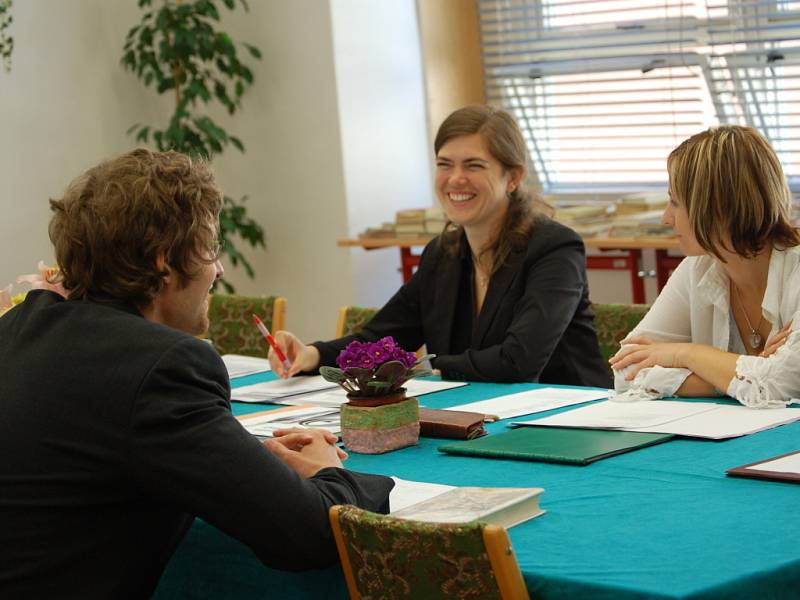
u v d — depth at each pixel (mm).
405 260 5293
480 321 3115
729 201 2367
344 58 5488
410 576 1444
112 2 5828
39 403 1618
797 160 4973
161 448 1562
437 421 2273
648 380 2441
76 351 1631
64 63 5617
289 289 5891
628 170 5445
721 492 1697
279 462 1617
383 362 2203
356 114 5551
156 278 1692
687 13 5027
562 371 3121
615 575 1376
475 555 1368
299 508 1577
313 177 5652
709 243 2420
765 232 2389
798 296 2402
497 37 5656
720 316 2578
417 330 3367
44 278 2703
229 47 5492
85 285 1713
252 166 5875
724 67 4926
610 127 5402
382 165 5688
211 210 1736
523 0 5535
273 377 3154
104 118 5793
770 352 2371
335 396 2768
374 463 2096
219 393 1644
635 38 5199
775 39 4730
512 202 3162
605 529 1568
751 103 4965
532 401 2557
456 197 3111
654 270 4867
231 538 1753
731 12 4863
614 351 3201
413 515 1646
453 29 5730
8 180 5398
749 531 1501
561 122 5590
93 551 1616
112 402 1581
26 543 1599
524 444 2086
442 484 1893
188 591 1828
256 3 5676
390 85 5688
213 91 5934
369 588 1515
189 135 5535
